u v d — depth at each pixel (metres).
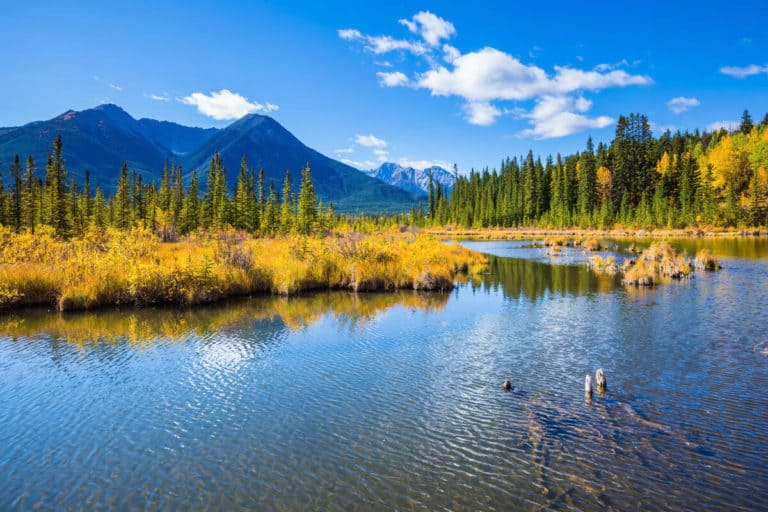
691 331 16.23
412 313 20.31
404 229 92.38
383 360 13.67
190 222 66.88
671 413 9.77
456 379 12.02
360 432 9.17
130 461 8.18
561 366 12.91
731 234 73.12
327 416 9.92
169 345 15.25
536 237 90.81
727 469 7.62
